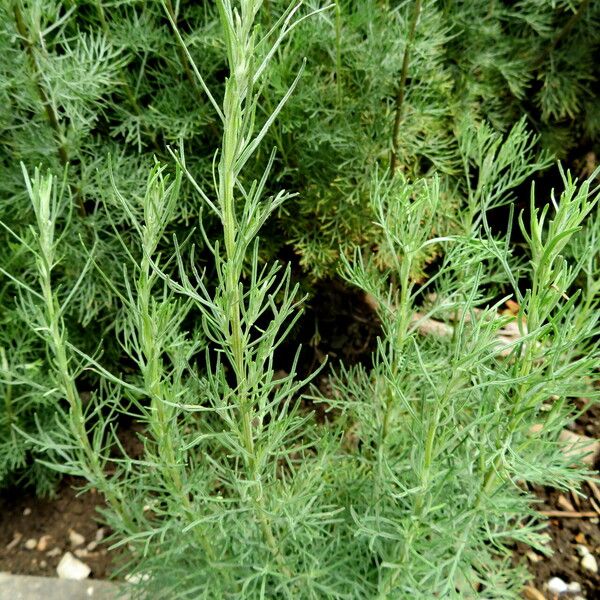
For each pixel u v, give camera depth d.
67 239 1.97
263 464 1.22
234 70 0.78
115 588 1.76
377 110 2.19
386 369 1.43
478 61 2.58
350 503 1.64
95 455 1.35
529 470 1.18
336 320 2.59
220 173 0.87
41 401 1.88
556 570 1.87
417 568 1.29
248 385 1.08
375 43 2.08
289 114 2.13
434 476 1.19
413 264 2.17
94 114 1.88
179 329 2.28
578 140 3.04
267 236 2.36
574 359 1.80
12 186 1.91
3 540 1.97
